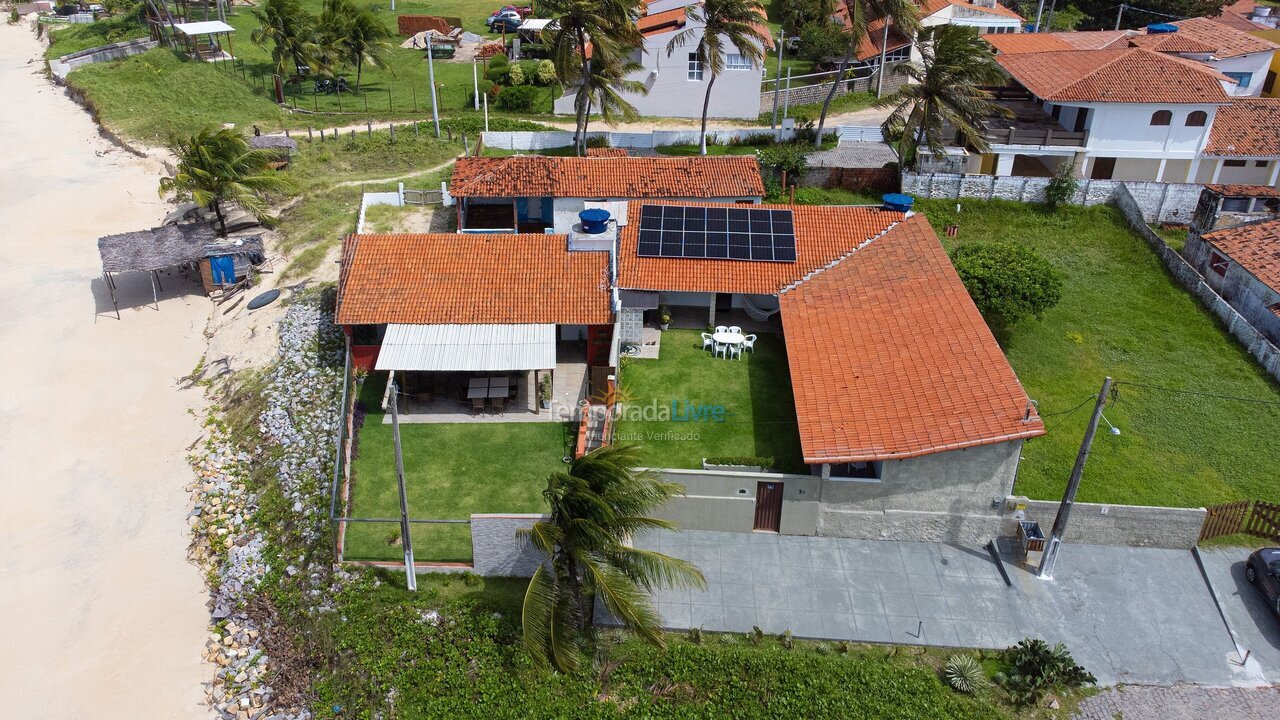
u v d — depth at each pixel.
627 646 28.42
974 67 52.72
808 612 29.69
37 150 68.69
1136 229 52.72
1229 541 32.66
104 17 97.62
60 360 45.97
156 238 50.53
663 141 63.94
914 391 32.94
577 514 24.95
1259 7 86.56
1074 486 29.47
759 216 44.66
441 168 60.47
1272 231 46.03
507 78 77.50
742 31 56.56
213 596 32.66
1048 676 27.09
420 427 37.47
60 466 39.09
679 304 44.94
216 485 37.53
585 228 42.81
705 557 31.78
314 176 59.75
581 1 52.56
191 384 44.44
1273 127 58.28
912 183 56.12
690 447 35.06
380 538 32.44
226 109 72.00
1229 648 28.89
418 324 38.47
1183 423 38.00
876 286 39.59
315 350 42.50
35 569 33.88
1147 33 73.44
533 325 38.75
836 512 32.31
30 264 54.44
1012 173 59.78
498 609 29.66
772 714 26.39
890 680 27.25
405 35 94.44
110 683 29.47
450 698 27.19
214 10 97.19
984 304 40.78
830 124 69.00
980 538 32.50
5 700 28.89
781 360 40.75
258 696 28.72
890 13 58.28
